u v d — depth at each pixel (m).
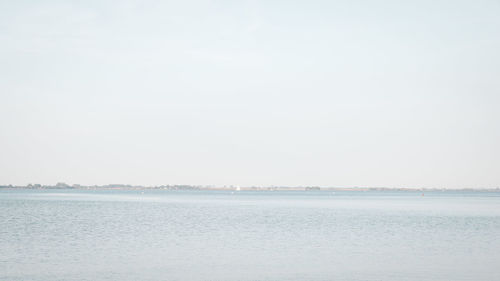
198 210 108.75
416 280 29.47
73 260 35.59
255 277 30.34
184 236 51.69
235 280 29.50
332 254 39.22
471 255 38.75
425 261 35.94
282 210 111.62
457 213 100.00
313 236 52.41
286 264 34.62
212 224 67.81
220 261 35.72
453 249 42.25
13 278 29.47
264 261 35.81
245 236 52.09
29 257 36.72
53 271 31.58
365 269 32.81
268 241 47.81
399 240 48.97
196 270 32.34
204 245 44.41
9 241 46.28
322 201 197.75
